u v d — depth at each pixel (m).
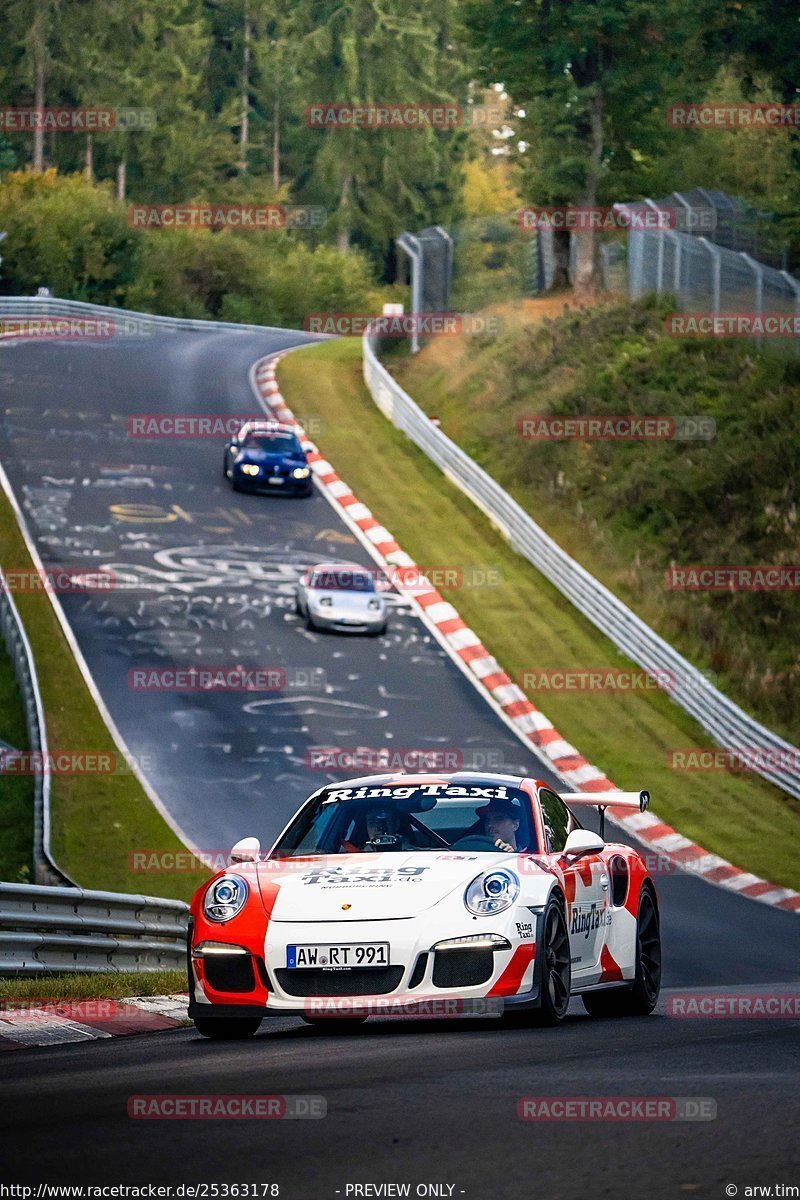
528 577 144.50
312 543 149.75
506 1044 28.27
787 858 91.69
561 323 195.75
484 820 34.34
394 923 30.08
